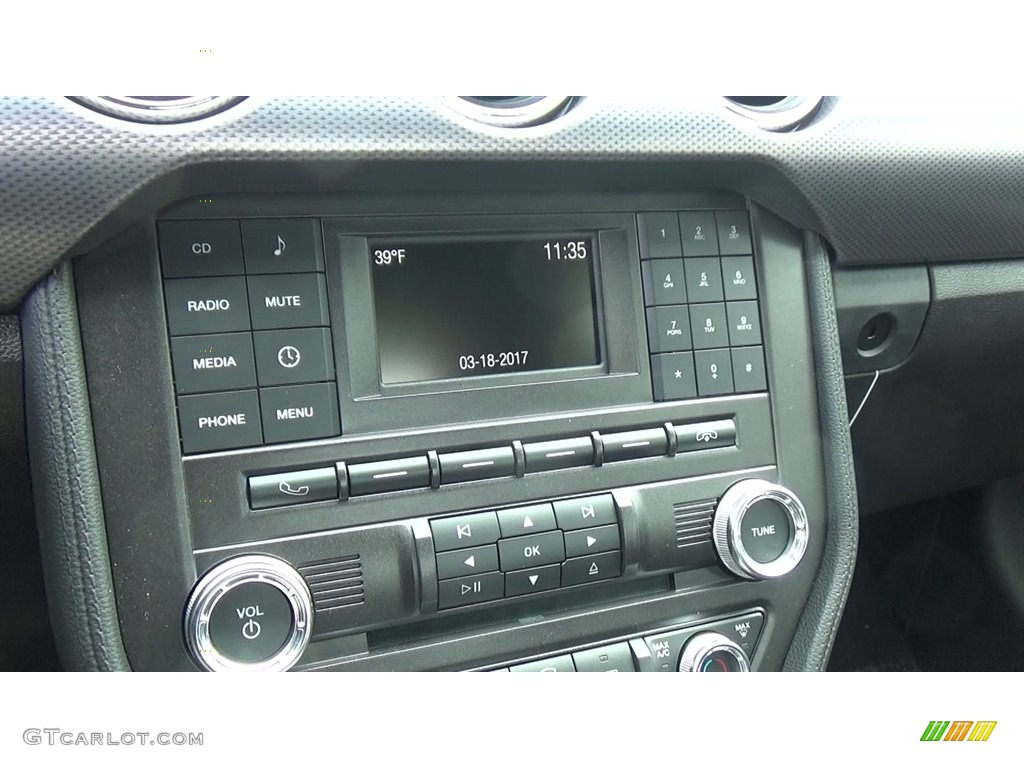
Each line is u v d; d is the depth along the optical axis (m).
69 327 0.51
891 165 0.69
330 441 0.57
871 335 0.82
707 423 0.67
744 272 0.68
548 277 0.63
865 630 1.20
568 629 0.64
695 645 0.66
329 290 0.57
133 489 0.53
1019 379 0.92
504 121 0.58
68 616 0.52
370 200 0.58
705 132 0.62
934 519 1.20
